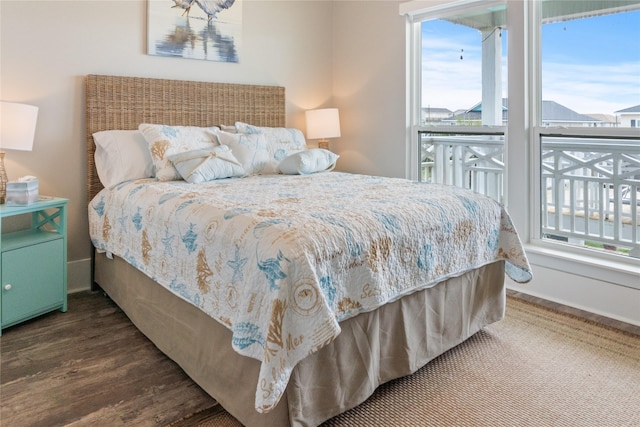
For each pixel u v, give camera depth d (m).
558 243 2.87
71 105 2.87
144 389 1.81
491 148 3.19
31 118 2.46
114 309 2.65
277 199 2.01
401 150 3.73
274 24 3.83
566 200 2.87
